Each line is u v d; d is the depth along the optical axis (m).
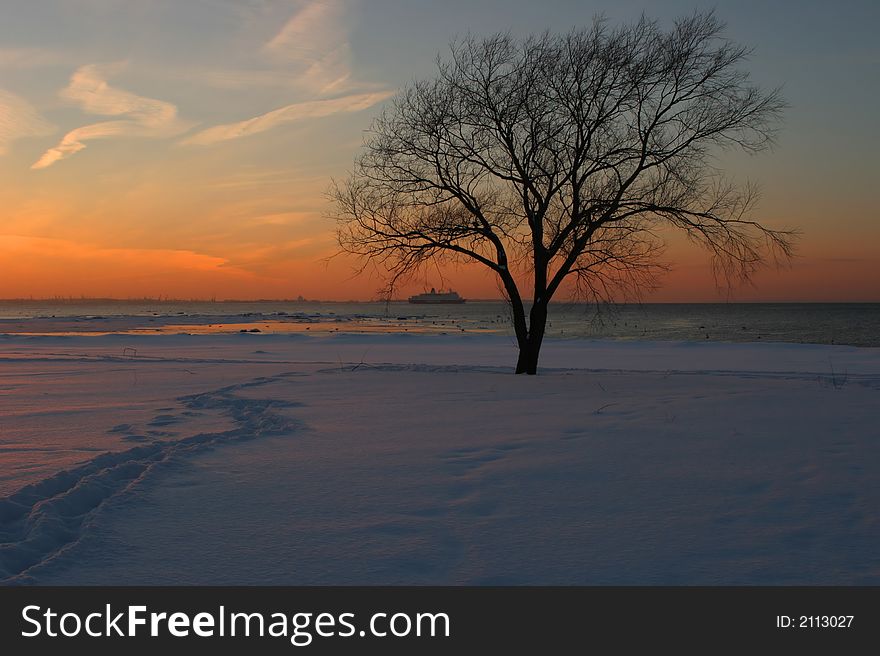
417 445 8.44
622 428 9.57
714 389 14.46
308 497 6.04
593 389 14.68
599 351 40.28
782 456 7.66
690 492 6.18
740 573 4.28
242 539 4.92
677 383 15.92
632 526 5.20
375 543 4.83
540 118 18.44
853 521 5.29
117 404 12.65
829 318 133.75
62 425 10.00
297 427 9.77
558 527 5.19
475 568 4.38
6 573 4.24
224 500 5.93
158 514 5.51
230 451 8.09
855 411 11.06
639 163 18.30
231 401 12.86
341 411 11.46
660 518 5.40
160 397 13.77
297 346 44.31
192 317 126.31
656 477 6.74
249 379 17.41
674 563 4.44
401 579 4.22
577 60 18.53
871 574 4.24
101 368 21.56
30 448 8.10
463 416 10.86
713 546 4.75
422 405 12.20
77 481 6.55
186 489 6.30
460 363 32.03
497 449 8.16
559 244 18.55
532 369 19.14
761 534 5.00
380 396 13.59
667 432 9.23
